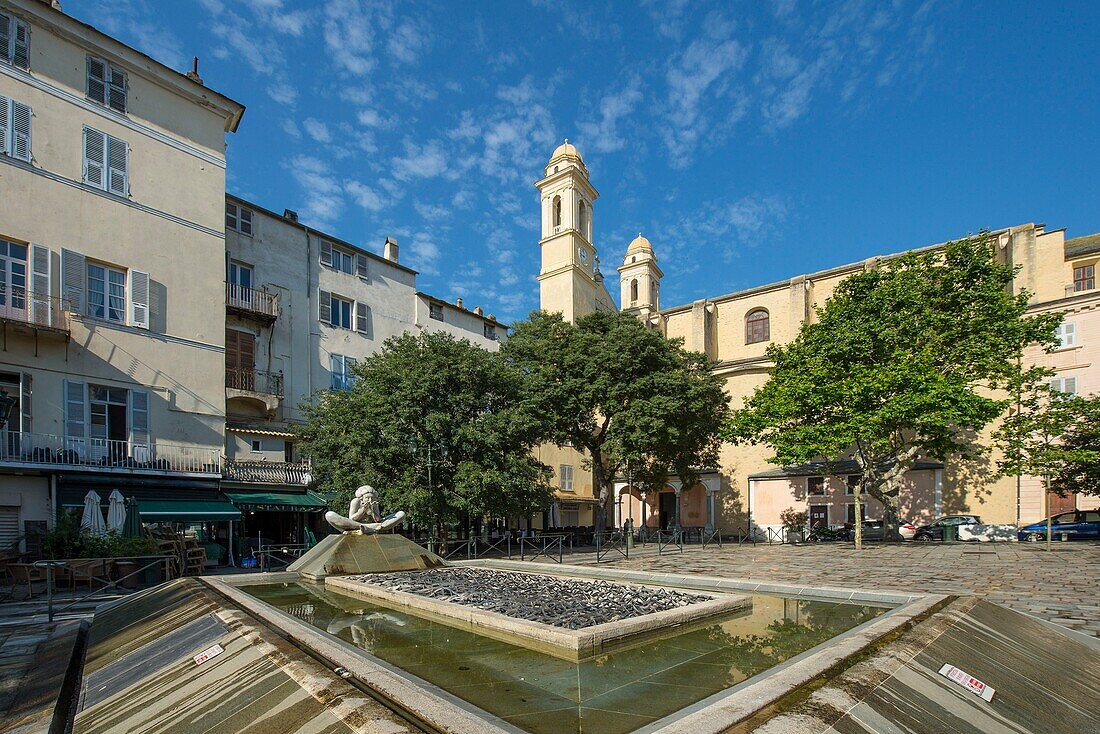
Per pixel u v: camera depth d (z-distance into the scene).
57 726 4.57
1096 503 29.30
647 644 5.52
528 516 24.31
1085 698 4.46
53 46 20.64
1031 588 12.23
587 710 3.73
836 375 25.97
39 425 19.17
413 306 35.75
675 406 28.06
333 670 3.92
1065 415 26.25
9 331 18.73
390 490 20.34
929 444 25.27
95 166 21.23
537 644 5.43
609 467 34.06
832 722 3.03
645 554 23.81
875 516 34.56
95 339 20.61
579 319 33.12
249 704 3.60
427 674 4.53
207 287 24.00
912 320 26.03
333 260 31.47
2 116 19.28
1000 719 3.68
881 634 4.76
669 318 47.16
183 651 5.14
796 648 5.37
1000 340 25.06
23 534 17.31
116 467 20.06
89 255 20.80
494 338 41.34
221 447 23.72
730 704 3.25
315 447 22.20
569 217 45.66
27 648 7.96
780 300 41.97
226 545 23.33
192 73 25.23
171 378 22.47
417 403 21.58
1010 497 30.97
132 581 14.20
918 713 3.42
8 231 19.06
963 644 4.83
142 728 3.80
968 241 27.05
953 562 17.86
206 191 24.34
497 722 3.39
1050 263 32.88
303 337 29.30
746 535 38.34
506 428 22.91
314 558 10.35
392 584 8.57
